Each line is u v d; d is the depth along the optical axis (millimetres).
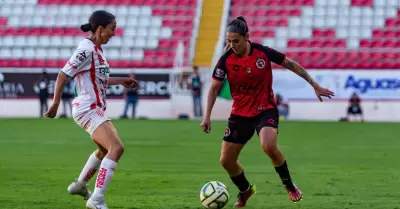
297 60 99188
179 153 46688
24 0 108688
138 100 91562
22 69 93188
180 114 90375
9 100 93500
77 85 23531
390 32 101688
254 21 104438
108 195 27797
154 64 99500
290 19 104250
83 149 49031
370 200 26609
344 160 42812
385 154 46719
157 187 30266
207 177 33969
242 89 24172
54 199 26453
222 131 67438
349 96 88688
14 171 36000
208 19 103562
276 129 23906
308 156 45219
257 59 23812
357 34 101812
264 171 36656
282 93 88875
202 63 97500
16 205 24969
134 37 103375
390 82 88438
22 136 60656
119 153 23000
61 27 105750
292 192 24625
